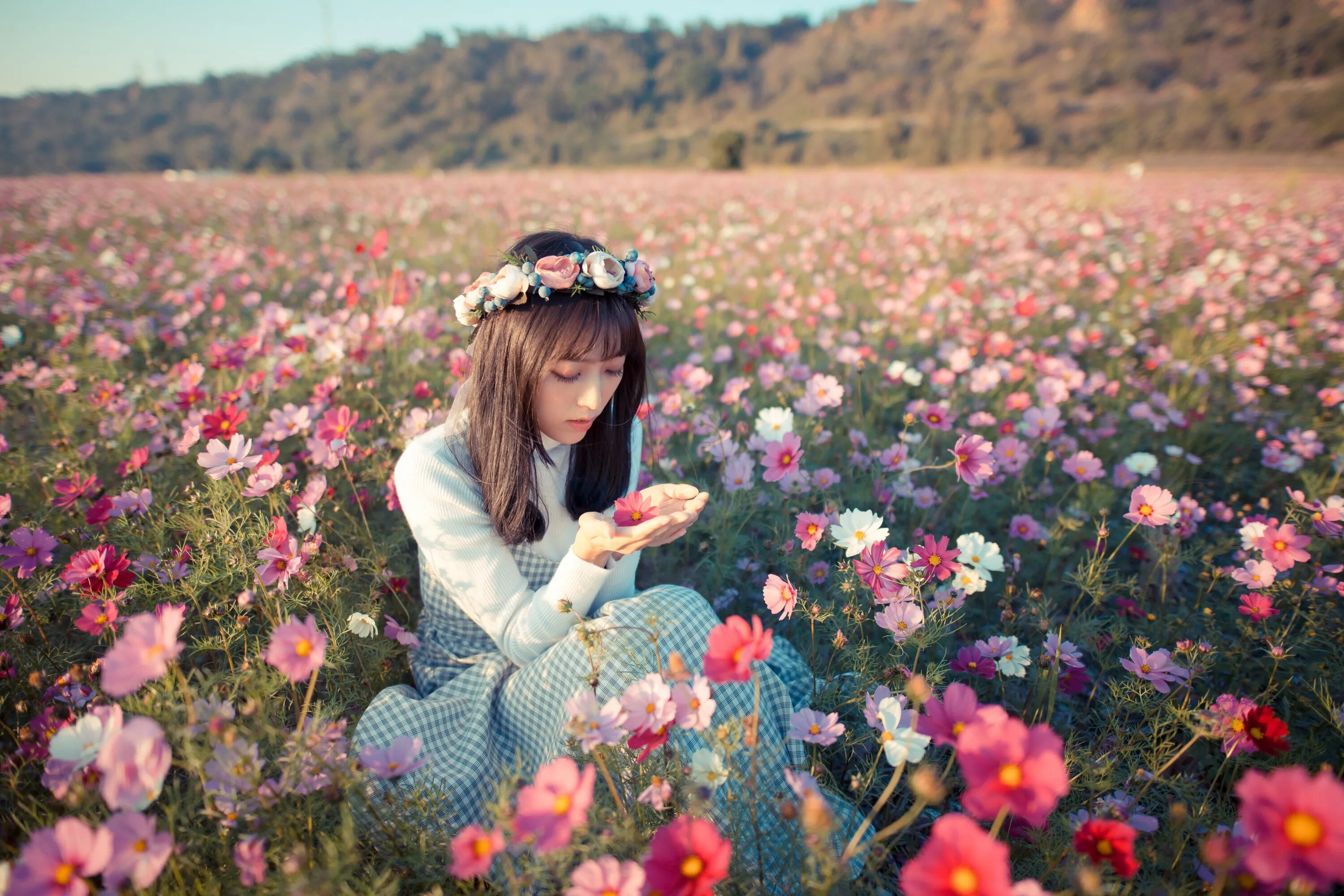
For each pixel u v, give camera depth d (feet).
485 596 4.62
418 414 7.63
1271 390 11.95
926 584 5.15
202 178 94.12
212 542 5.51
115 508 5.88
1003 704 5.66
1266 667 5.84
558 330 3.95
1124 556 7.92
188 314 13.52
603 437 4.87
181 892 2.94
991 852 2.42
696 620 4.37
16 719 4.56
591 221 32.22
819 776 4.35
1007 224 29.55
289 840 3.19
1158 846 3.98
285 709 4.64
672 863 2.76
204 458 5.36
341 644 5.03
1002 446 8.16
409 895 3.57
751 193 47.37
